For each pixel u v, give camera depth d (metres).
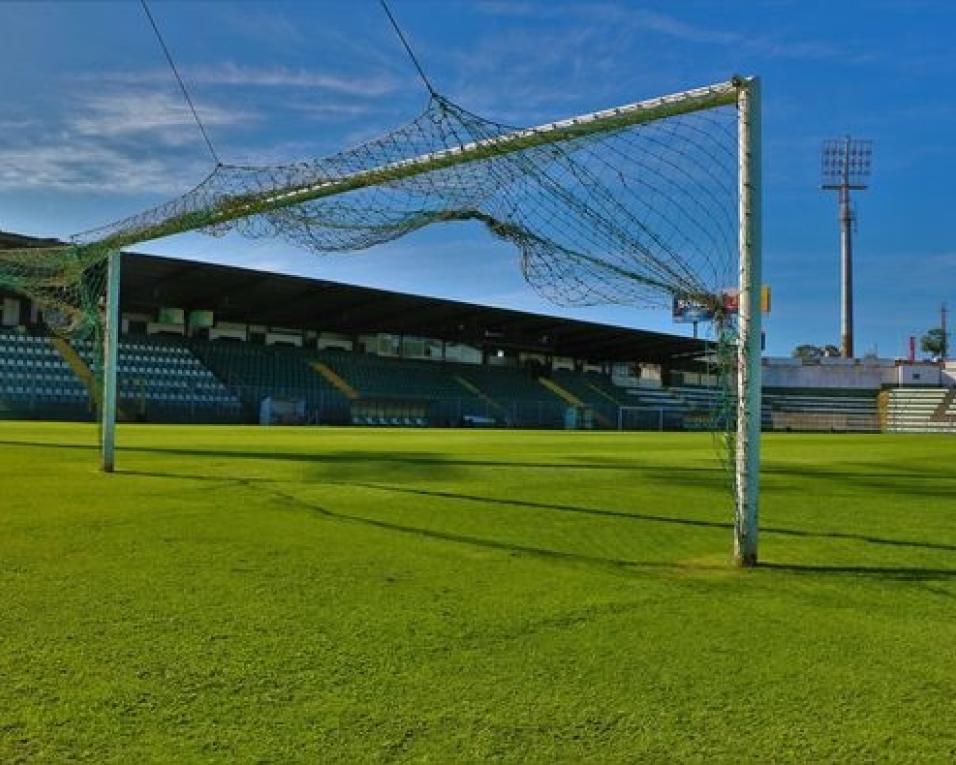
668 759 2.64
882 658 3.67
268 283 40.09
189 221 9.05
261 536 6.46
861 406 69.75
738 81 5.39
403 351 56.28
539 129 6.00
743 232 5.49
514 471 13.20
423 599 4.56
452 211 6.95
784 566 5.73
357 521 7.38
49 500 8.31
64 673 3.30
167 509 7.82
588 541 6.59
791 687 3.29
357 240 8.20
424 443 22.36
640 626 4.10
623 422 59.53
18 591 4.58
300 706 3.01
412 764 2.57
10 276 14.62
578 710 3.02
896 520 8.24
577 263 6.37
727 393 6.16
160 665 3.41
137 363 42.28
